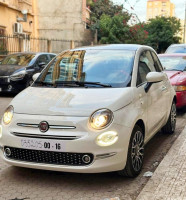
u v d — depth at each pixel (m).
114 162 3.67
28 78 10.48
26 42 19.19
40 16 23.19
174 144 5.14
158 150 5.25
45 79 4.85
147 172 4.27
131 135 3.90
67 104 3.84
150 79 4.53
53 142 3.63
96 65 4.78
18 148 3.83
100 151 3.60
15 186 3.95
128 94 4.08
